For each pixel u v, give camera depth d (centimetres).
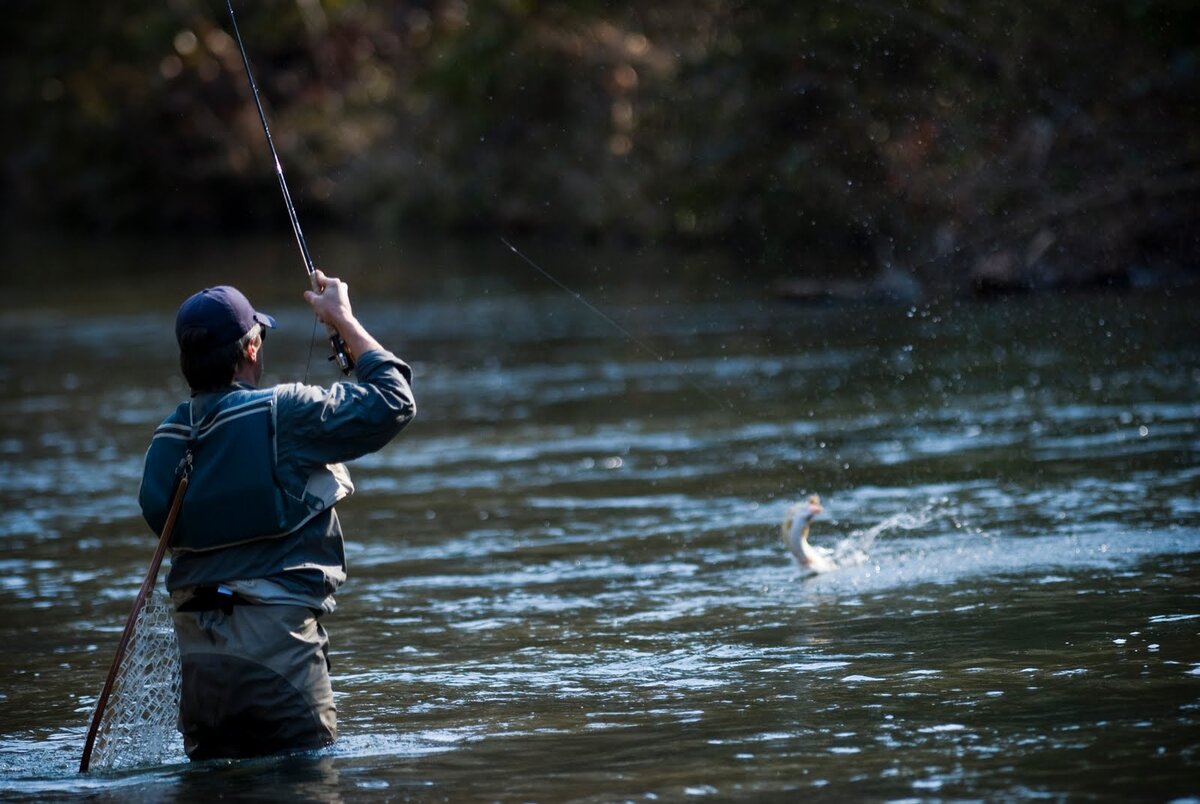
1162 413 2072
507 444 2167
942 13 3950
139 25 8019
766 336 3219
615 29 5838
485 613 1284
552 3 5806
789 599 1280
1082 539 1419
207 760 902
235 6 7838
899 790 777
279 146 8025
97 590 1415
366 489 1891
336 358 979
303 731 902
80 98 8581
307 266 992
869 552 1431
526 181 6384
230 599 893
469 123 6369
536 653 1145
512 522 1664
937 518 1551
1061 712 900
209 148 8238
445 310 4097
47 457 2156
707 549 1495
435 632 1226
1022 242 3794
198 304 924
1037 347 2820
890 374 2592
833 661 1067
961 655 1057
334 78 7975
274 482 893
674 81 4991
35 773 890
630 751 874
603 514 1683
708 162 4634
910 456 1895
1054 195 3797
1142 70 3775
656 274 4712
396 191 7231
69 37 8281
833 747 859
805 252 4462
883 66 4131
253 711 891
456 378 2870
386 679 1086
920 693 964
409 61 7512
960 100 3975
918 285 3803
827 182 4272
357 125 7756
